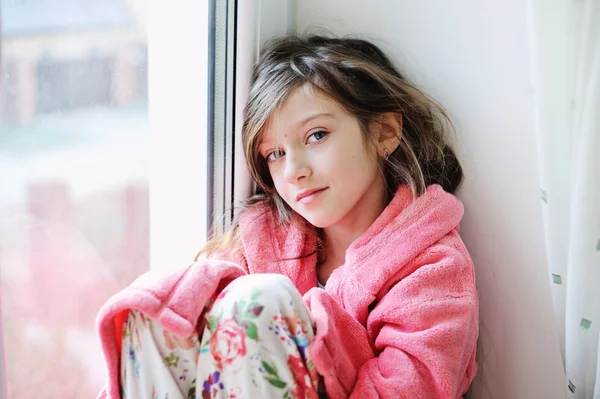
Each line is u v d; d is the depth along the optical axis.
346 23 0.94
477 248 0.90
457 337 0.70
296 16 0.96
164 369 0.61
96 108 0.78
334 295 0.79
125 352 0.62
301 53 0.83
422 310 0.71
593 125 0.71
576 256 0.75
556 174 0.77
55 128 0.71
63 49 0.71
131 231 0.88
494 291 0.89
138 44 0.84
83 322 0.80
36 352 0.73
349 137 0.78
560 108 0.76
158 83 0.89
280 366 0.60
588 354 0.77
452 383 0.67
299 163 0.78
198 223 0.92
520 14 0.83
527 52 0.83
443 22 0.88
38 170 0.70
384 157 0.84
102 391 0.69
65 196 0.75
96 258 0.82
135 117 0.85
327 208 0.78
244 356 0.59
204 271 0.65
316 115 0.77
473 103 0.87
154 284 0.62
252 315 0.59
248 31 0.87
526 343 0.88
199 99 0.89
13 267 0.69
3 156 0.66
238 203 0.91
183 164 0.91
